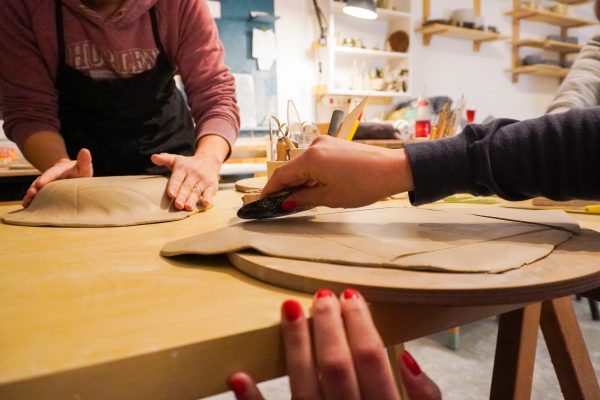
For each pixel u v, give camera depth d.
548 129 0.41
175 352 0.23
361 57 3.52
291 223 0.50
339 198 0.47
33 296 0.32
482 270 0.31
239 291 0.32
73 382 0.21
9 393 0.20
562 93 1.24
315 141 0.50
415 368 0.32
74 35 0.94
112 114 1.08
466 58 4.03
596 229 0.49
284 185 0.50
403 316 0.29
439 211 0.57
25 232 0.59
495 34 3.79
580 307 2.05
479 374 1.50
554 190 0.41
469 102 4.12
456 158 0.43
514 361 0.68
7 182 1.87
